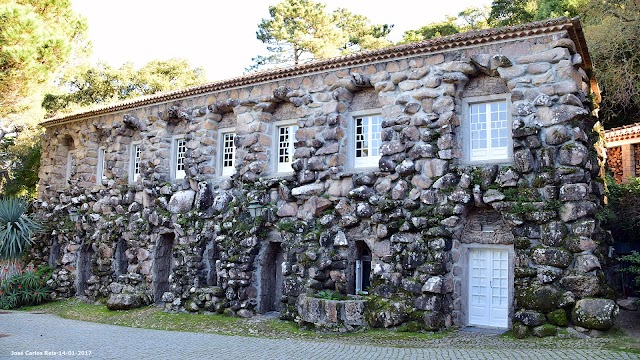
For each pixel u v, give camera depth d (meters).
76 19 26.22
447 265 12.95
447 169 13.39
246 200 16.83
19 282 21.73
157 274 19.28
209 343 12.13
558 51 12.28
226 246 16.89
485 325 12.99
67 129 24.05
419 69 14.12
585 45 13.17
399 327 12.69
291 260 15.41
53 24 23.98
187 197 18.53
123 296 18.48
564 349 9.82
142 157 20.53
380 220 13.95
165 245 19.64
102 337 13.17
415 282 12.91
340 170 15.34
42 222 23.83
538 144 12.19
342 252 14.67
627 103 20.17
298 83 16.44
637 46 19.56
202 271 17.55
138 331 14.41
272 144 17.25
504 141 13.29
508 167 12.51
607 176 16.22
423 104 13.90
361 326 13.02
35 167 32.81
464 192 12.94
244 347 11.50
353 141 15.62
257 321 15.23
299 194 15.67
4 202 22.52
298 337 12.89
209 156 18.41
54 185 24.53
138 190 20.47
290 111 17.03
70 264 22.41
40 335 13.45
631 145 18.14
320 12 42.28
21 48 19.48
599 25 20.12
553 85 12.24
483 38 13.11
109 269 20.66
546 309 11.22
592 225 11.33
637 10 19.67
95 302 20.55
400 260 13.40
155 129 20.19
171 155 19.97
